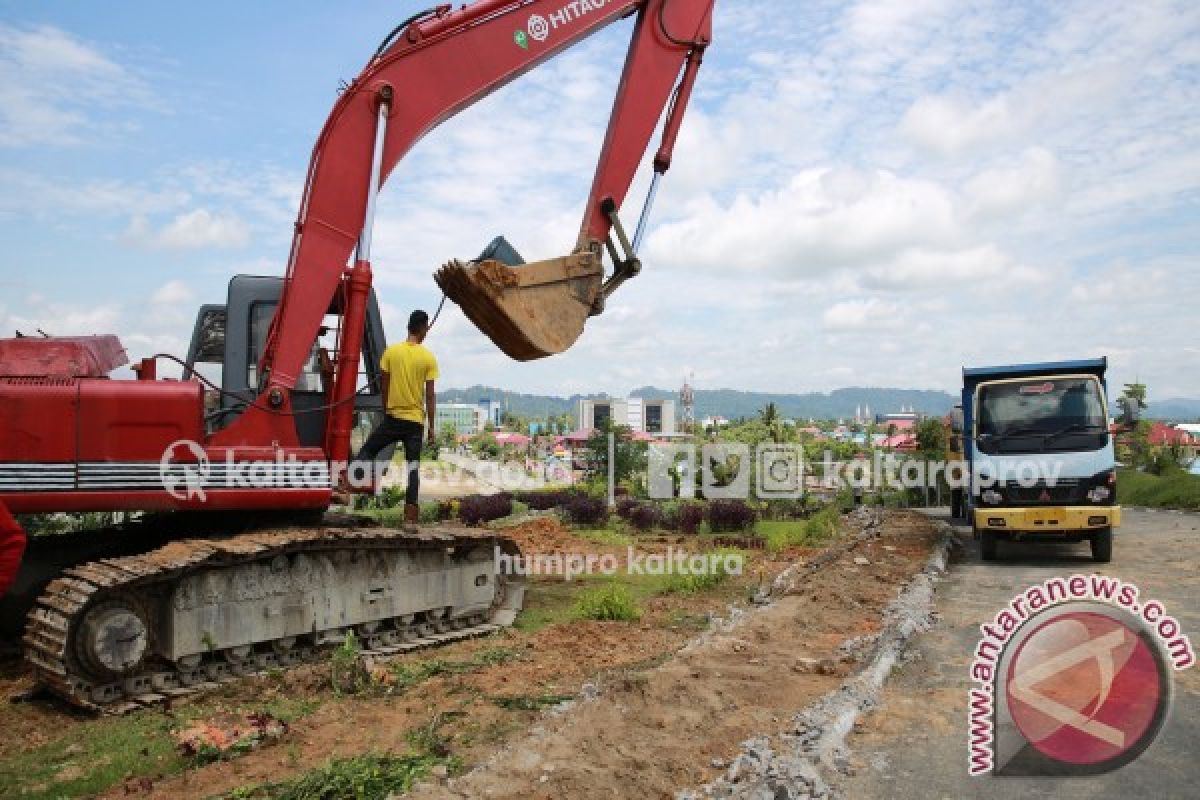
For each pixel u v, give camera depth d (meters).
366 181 7.79
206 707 6.14
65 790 4.66
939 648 7.35
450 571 8.48
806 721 5.27
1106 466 11.67
